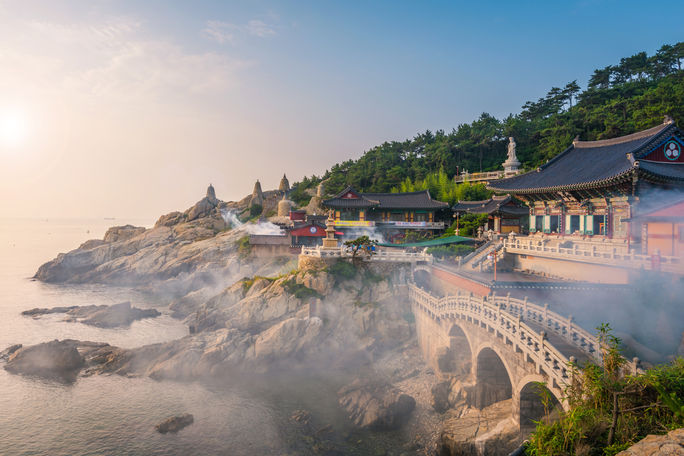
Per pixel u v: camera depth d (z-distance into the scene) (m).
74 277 113.50
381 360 50.31
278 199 142.12
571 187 45.09
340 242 92.06
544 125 135.25
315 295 58.03
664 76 123.00
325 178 168.88
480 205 90.62
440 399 37.84
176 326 69.88
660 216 34.25
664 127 42.97
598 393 16.77
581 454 14.74
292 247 93.06
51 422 38.66
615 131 95.19
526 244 52.78
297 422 38.19
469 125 151.12
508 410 32.62
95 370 49.56
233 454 33.94
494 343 31.12
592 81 143.50
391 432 36.28
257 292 63.31
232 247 106.44
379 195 101.25
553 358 22.48
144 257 112.44
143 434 36.62
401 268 61.66
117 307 74.94
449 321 40.97
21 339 62.53
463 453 29.27
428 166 141.38
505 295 37.41
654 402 15.39
